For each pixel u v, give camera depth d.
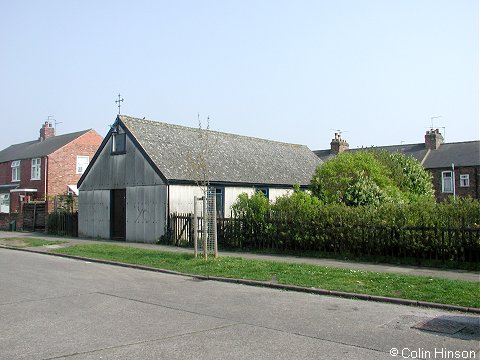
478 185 39.78
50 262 17.20
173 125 28.28
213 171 25.70
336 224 17.25
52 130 50.44
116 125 25.83
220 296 11.02
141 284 12.62
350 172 22.12
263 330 7.96
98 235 26.64
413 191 26.73
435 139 44.28
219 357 6.55
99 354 6.68
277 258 17.12
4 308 9.59
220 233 20.48
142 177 24.23
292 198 18.97
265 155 32.66
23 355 6.65
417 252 15.42
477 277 12.74
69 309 9.52
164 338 7.47
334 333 7.80
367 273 13.10
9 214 34.22
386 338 7.53
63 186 43.25
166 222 22.86
